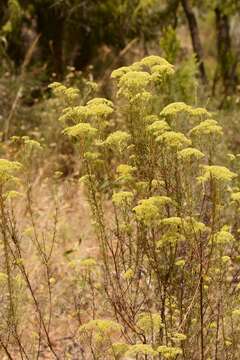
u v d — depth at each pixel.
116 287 4.13
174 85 8.03
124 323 3.96
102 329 3.33
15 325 3.85
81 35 12.05
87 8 11.49
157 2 11.38
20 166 3.55
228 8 11.54
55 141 8.39
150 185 3.78
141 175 3.90
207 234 4.06
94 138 4.35
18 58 11.80
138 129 3.83
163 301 3.76
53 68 11.64
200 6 12.72
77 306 4.79
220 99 10.47
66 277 5.43
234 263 4.50
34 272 5.42
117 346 3.46
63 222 6.32
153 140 3.78
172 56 9.05
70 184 7.13
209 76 12.60
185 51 12.42
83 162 3.86
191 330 3.80
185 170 3.72
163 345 3.66
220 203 4.07
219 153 6.32
